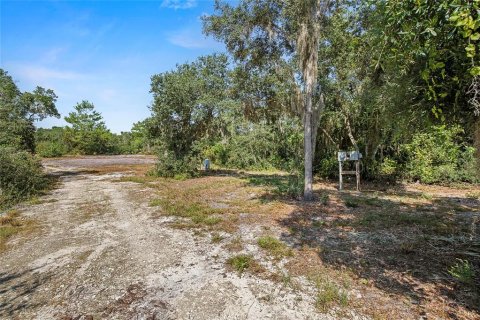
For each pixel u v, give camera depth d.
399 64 2.34
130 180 13.32
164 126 14.52
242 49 9.46
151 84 14.09
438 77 2.26
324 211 6.67
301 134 14.88
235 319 2.70
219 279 3.49
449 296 2.92
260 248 4.43
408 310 2.71
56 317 2.80
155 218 6.40
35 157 11.94
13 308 2.98
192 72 14.33
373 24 2.54
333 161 12.32
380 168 11.62
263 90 10.96
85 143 42.06
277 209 6.88
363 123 10.93
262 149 18.47
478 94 2.13
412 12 1.97
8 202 8.12
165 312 2.83
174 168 14.23
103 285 3.41
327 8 8.01
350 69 9.08
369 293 3.04
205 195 9.11
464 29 1.69
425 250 4.14
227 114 15.24
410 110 2.66
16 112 14.16
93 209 7.46
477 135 2.49
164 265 3.93
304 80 7.80
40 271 3.83
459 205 7.23
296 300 2.98
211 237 5.04
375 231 5.09
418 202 7.63
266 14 8.45
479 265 3.57
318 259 3.96
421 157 11.12
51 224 6.09
